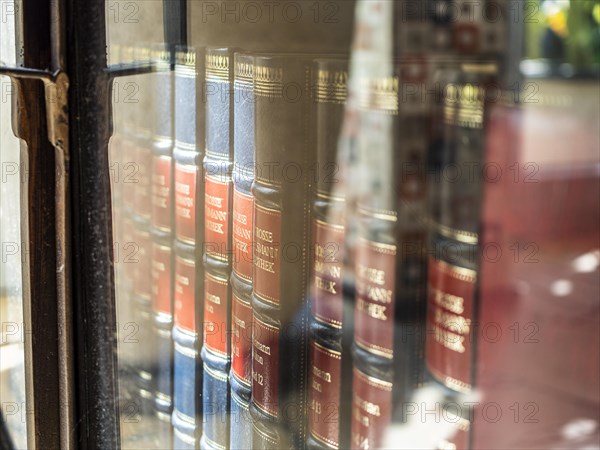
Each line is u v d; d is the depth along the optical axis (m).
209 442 0.81
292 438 0.71
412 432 0.61
